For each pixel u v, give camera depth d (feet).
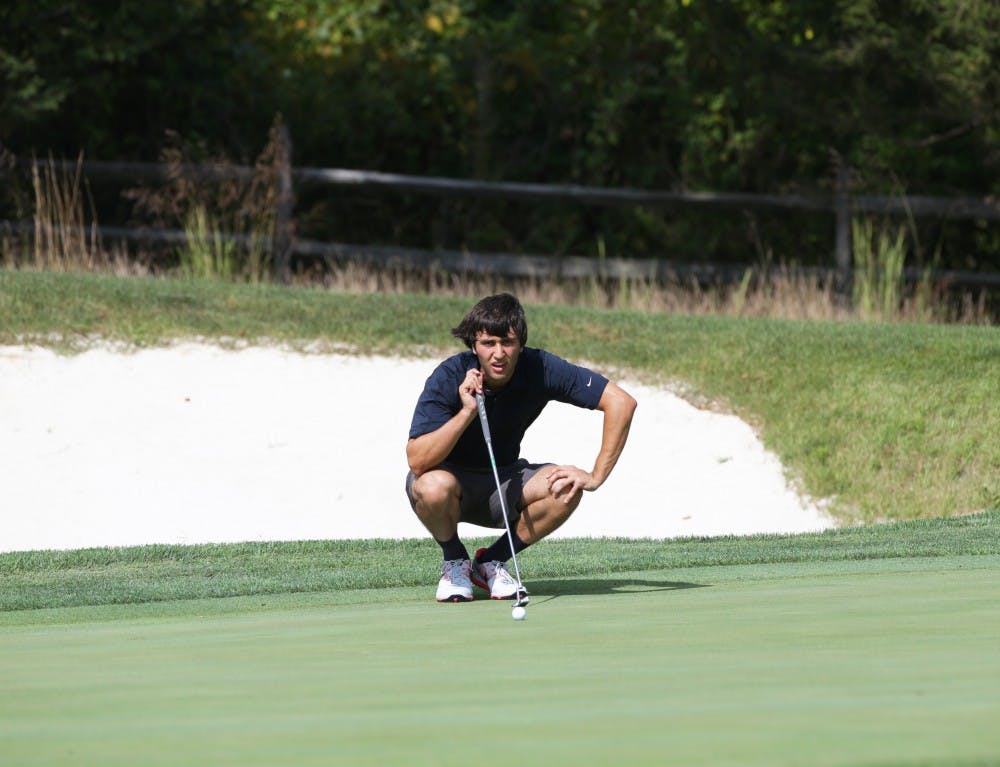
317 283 190.90
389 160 240.32
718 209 223.51
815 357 136.98
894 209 199.31
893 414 128.06
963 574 66.59
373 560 86.69
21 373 127.34
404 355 138.00
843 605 51.65
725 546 90.27
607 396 61.26
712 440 128.47
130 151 226.99
